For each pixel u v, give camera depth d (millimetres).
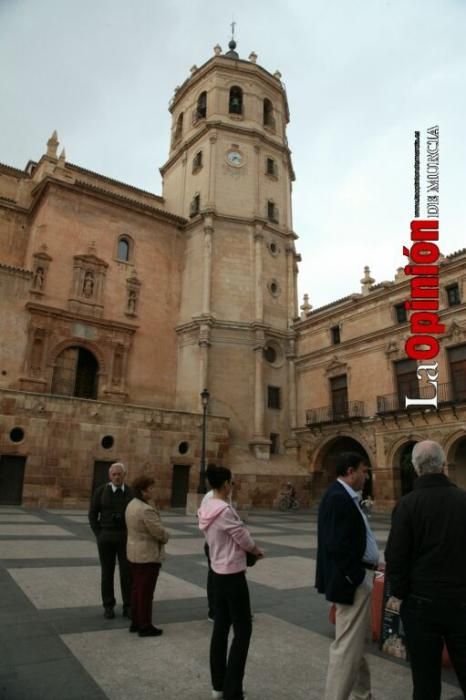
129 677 4570
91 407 25750
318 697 4297
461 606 3199
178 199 40000
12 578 8203
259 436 32750
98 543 6547
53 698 4082
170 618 6410
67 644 5328
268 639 5758
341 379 32219
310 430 33312
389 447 27719
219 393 33125
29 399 24188
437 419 25391
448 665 5254
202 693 4297
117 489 6738
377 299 30016
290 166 42500
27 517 18688
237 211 37344
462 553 3301
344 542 3932
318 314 34094
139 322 34125
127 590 6430
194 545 13117
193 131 40594
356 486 4281
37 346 29438
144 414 27328
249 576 9383
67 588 7750
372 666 5164
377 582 6133
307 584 8773
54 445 24391
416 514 3445
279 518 24047
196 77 41750
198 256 36312
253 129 39375
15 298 29422
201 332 33625
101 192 34094
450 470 24656
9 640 5359
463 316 25031
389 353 28562
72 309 31328
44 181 32406
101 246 33812
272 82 42344
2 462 23281
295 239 39969
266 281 36969
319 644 5617
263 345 34656
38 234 31484
